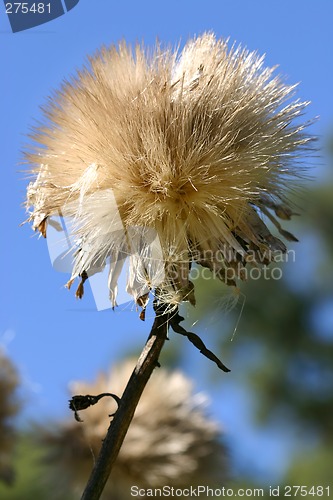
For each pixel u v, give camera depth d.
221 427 0.69
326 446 1.25
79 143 0.48
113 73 0.48
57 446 0.68
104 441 0.44
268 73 0.49
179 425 0.67
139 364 0.45
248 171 0.47
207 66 0.48
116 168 0.47
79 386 0.68
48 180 0.48
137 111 0.47
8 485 0.66
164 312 0.45
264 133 0.48
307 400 1.28
